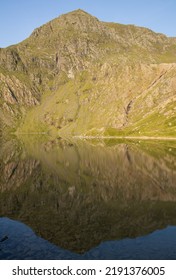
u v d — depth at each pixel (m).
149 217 51.09
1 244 39.09
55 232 43.66
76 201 63.28
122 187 77.12
